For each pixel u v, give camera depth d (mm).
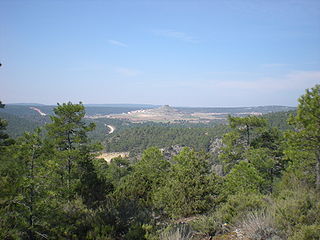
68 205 9117
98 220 7445
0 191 6277
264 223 5840
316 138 15367
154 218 8445
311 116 14680
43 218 6766
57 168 7527
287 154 18203
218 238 6066
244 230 6051
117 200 10062
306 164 17844
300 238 4805
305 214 5742
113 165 46562
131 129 152375
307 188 11672
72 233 6703
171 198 9844
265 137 24812
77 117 21078
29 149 7160
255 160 20531
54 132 20078
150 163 33406
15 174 6742
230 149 26594
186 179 10156
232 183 19938
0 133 18094
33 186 6824
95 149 22188
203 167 11273
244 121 25250
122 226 7410
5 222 6328
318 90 14875
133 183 13633
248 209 7242
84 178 13578
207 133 121500
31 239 6598
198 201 9312
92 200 12234
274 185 19328
